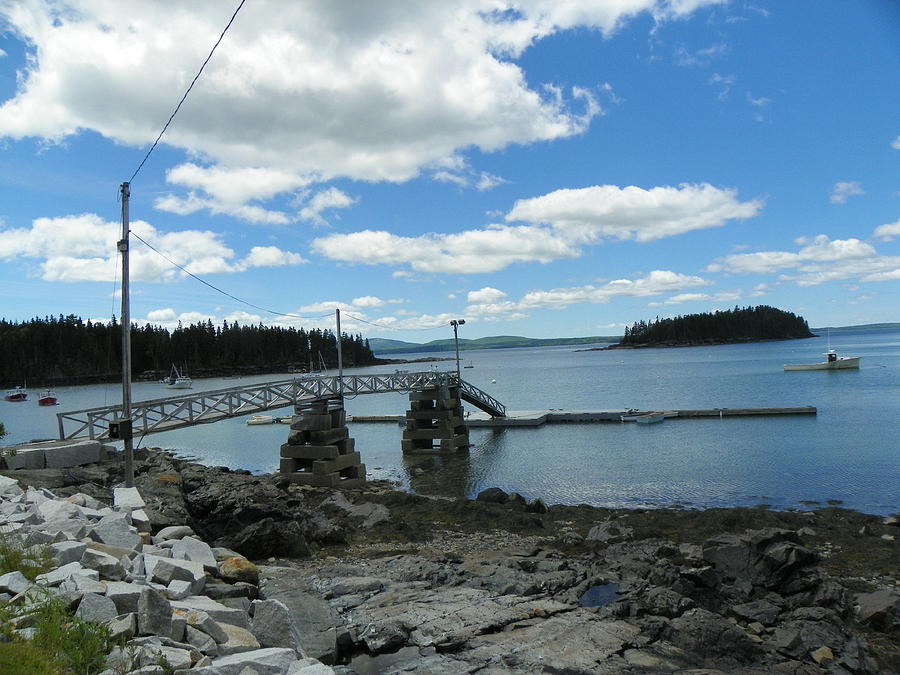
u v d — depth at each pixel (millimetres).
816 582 13500
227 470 32938
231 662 7059
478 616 11797
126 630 7195
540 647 10719
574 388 102188
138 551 11586
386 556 17125
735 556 14180
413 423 44875
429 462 40875
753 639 11578
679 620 11500
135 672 6367
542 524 21984
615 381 114125
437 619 11672
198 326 190625
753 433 44938
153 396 115812
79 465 23219
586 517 23125
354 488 32562
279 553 16766
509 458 40656
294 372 187000
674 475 32312
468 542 19547
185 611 8422
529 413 59688
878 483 28797
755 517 21547
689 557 14867
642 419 53594
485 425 56312
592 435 48531
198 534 17172
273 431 63125
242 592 11016
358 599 12812
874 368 110000
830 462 33875
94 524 12250
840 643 11484
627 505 26781
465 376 156875
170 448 51969
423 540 19859
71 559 9789
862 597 13477
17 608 7465
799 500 26312
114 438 18734
